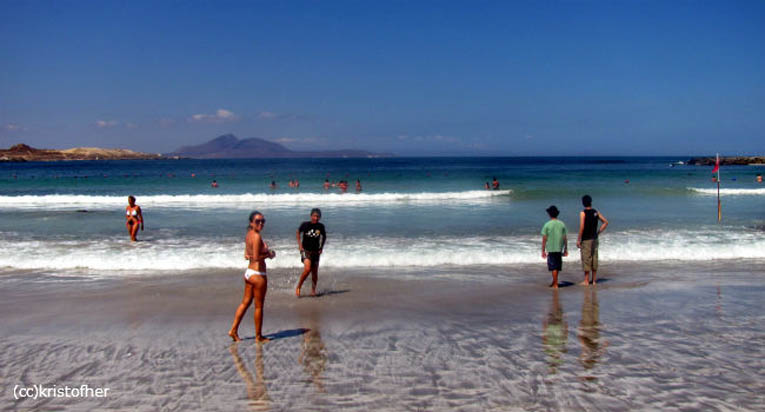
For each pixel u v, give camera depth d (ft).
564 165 331.16
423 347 18.16
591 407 13.30
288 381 15.19
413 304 24.27
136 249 38.01
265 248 19.52
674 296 25.38
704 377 15.25
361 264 33.65
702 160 268.21
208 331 20.29
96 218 56.34
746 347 17.87
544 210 62.39
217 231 46.96
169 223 52.01
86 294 26.14
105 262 33.04
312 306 23.94
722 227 47.55
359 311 23.09
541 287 27.63
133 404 13.74
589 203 28.50
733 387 14.53
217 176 177.37
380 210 62.75
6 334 19.86
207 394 14.32
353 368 16.19
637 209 62.75
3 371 16.17
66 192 104.32
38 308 23.59
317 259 26.00
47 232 46.55
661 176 155.22
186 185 126.21
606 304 24.00
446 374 15.60
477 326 20.71
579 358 16.89
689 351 17.51
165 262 33.09
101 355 17.57
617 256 35.65
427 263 34.04
